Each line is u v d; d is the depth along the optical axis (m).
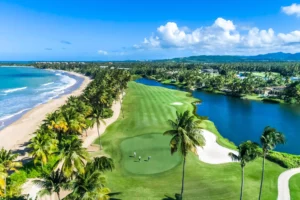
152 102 116.12
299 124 94.81
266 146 37.25
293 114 111.25
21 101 131.12
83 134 72.94
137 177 47.19
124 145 63.12
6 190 38.56
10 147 64.19
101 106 93.38
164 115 91.81
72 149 33.12
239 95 157.88
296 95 140.38
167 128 75.94
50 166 49.88
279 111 117.38
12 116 99.31
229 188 43.25
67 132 63.50
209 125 83.94
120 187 43.62
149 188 43.41
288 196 41.28
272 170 50.03
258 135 81.50
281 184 44.94
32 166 48.16
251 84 166.25
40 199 39.81
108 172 49.06
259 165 52.19
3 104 123.25
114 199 40.00
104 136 70.94
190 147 36.44
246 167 51.28
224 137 79.06
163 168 50.69
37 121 90.44
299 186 44.28
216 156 57.72
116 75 160.88
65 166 32.03
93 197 26.56
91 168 30.80
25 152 60.34
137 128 76.69
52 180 31.38
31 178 46.44
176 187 43.75
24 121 91.12
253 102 140.75
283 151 68.50
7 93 158.88
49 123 58.72
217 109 119.94
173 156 56.03
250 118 103.31
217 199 40.28
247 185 44.41
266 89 172.38
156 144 63.22
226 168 50.94
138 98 127.06
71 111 65.00
